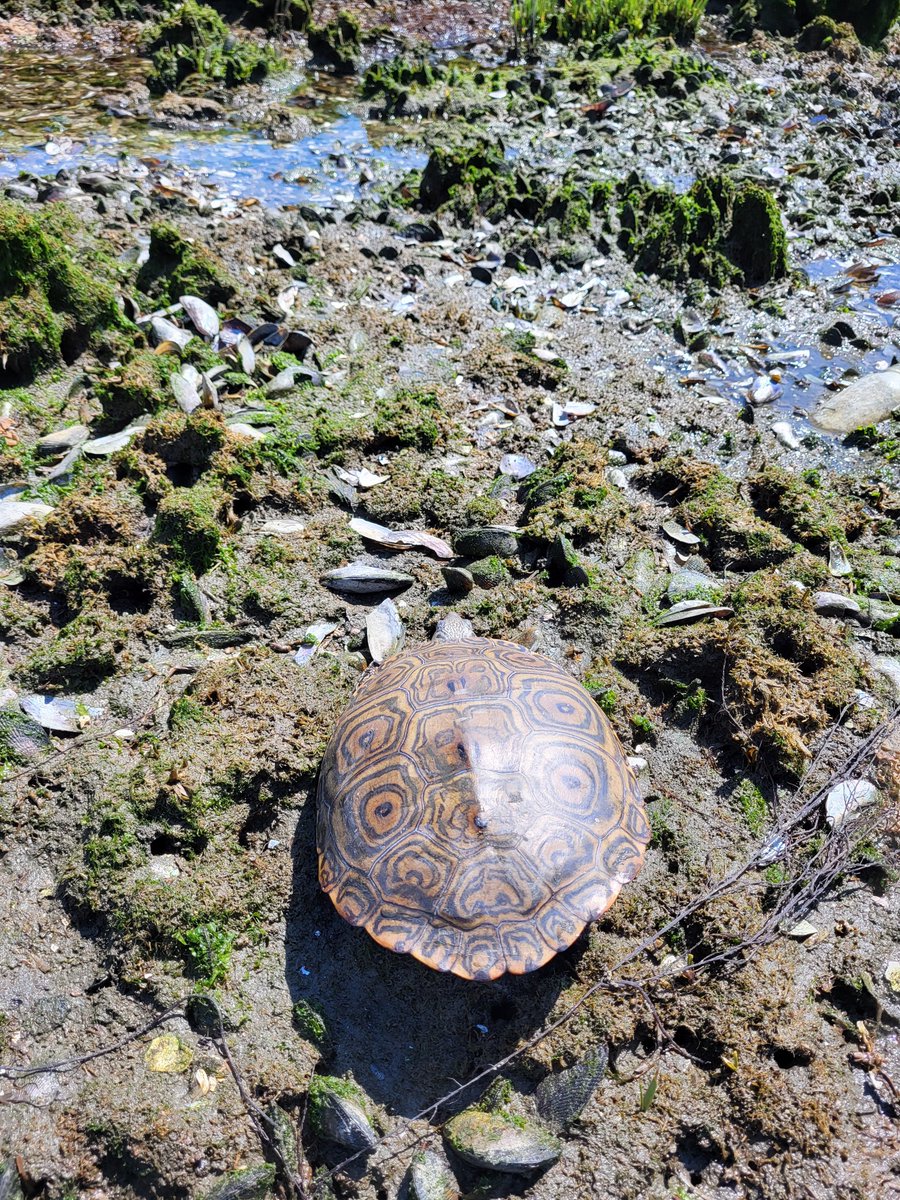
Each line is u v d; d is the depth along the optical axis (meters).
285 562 0.57
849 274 0.90
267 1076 0.37
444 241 0.91
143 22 1.33
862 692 0.51
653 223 0.91
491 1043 0.38
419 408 0.68
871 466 0.68
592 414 0.70
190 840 0.43
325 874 0.38
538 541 0.58
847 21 1.45
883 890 0.44
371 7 1.44
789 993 0.40
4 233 0.65
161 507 0.56
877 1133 0.37
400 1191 0.35
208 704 0.49
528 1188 0.35
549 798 0.37
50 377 0.68
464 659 0.42
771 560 0.58
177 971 0.40
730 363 0.78
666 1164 0.36
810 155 1.12
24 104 1.11
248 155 1.05
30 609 0.53
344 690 0.50
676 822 0.46
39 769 0.46
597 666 0.52
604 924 0.41
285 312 0.77
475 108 1.17
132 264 0.79
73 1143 0.35
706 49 1.41
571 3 1.40
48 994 0.39
